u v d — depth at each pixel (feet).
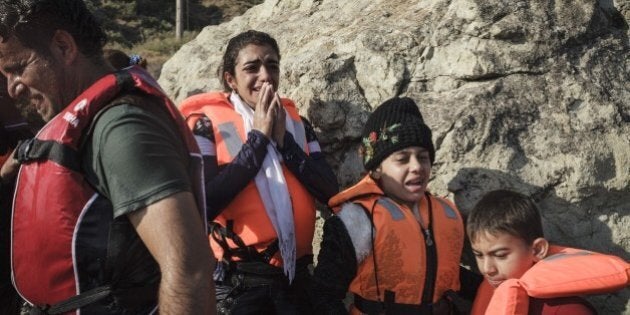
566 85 10.36
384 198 8.48
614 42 11.01
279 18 15.23
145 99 5.25
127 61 11.00
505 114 10.15
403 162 8.40
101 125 5.02
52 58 5.39
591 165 9.78
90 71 5.54
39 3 5.23
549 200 9.81
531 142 9.99
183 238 4.75
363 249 8.23
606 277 7.20
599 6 11.23
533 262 7.68
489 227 7.61
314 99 11.30
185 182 4.98
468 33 10.93
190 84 14.55
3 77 7.79
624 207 10.02
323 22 13.67
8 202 7.20
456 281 8.67
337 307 8.13
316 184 9.44
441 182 10.10
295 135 9.84
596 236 9.81
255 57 9.70
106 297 5.38
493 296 7.40
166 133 5.16
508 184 9.73
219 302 8.83
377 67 11.24
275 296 8.93
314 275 8.31
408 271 8.23
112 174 4.90
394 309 8.27
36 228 5.31
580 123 10.11
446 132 10.13
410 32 11.45
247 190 9.02
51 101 5.48
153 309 5.56
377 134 8.55
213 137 9.46
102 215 5.22
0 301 7.51
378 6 13.05
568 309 7.18
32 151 5.26
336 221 8.36
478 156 9.96
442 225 8.60
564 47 10.70
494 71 10.54
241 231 9.02
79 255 5.27
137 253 5.33
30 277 5.51
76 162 5.15
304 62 11.69
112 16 80.48
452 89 10.80
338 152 11.35
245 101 9.84
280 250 8.90
